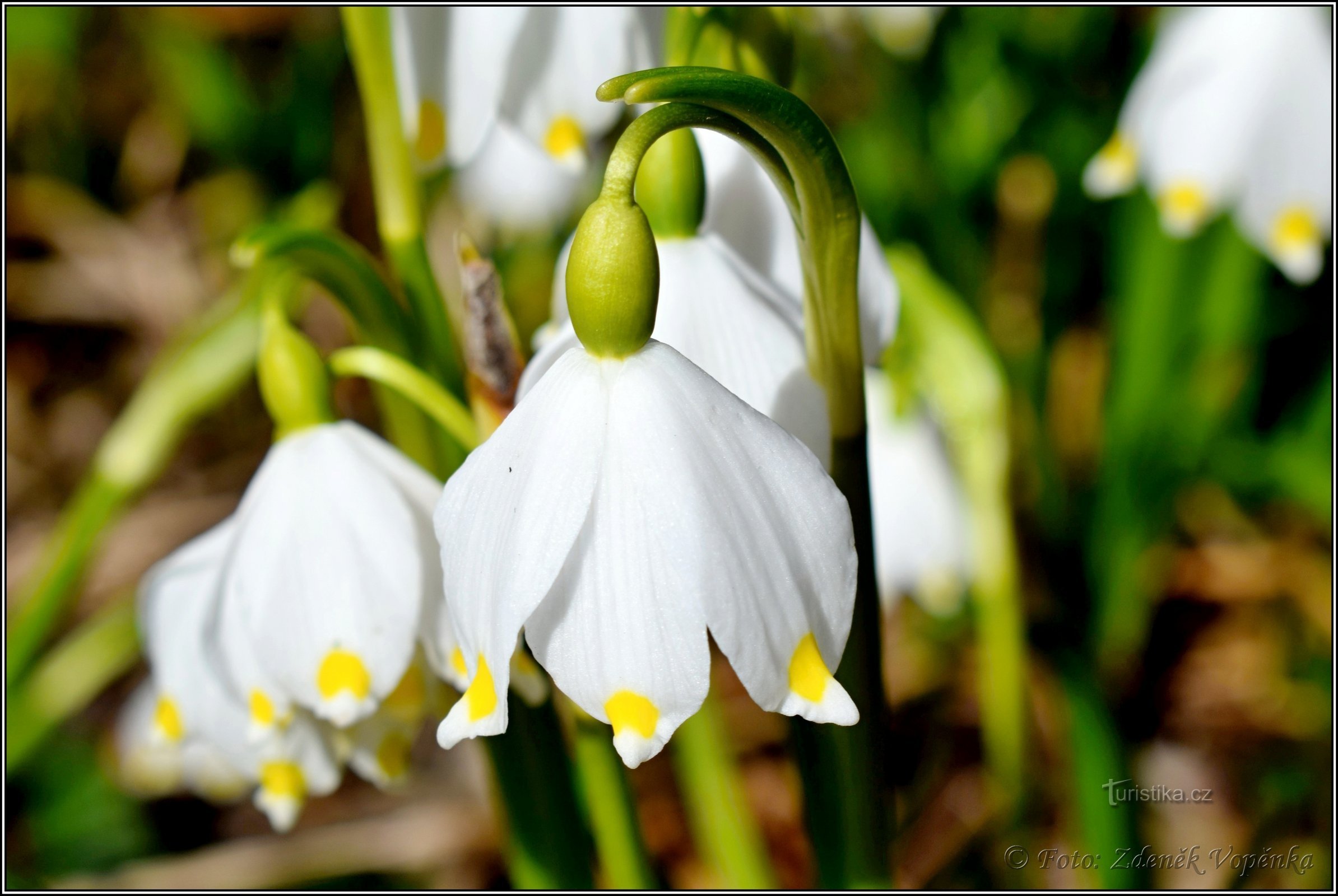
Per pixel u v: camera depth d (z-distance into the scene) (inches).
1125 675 18.6
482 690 8.0
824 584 8.0
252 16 24.7
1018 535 18.7
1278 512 19.7
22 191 25.3
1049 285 20.6
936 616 16.6
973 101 19.5
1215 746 17.5
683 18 8.8
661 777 18.0
